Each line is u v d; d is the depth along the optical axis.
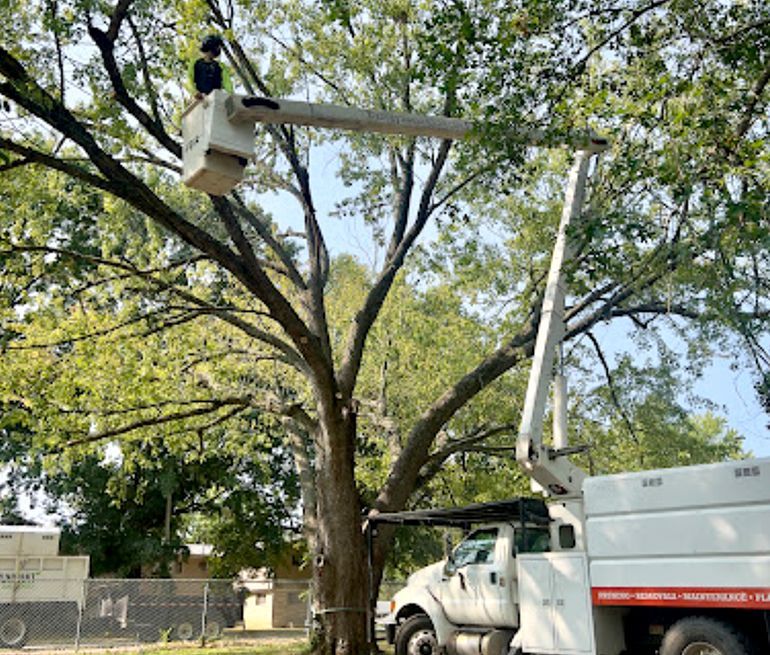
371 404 18.78
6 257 12.38
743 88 8.91
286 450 35.50
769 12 8.48
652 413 17.95
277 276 19.00
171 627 23.58
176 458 31.53
